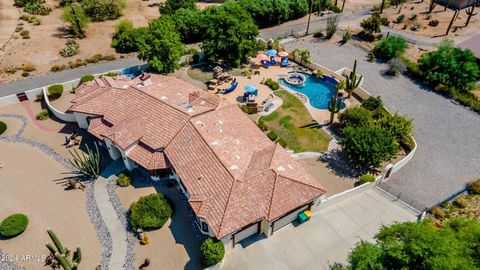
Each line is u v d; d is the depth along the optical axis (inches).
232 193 1348.4
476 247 1092.5
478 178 1718.8
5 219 1466.5
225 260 1333.7
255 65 2662.4
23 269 1320.1
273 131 2007.9
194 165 1517.0
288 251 1371.8
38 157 1835.6
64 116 2070.6
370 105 2108.8
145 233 1441.9
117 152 1784.0
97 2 3245.6
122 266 1328.7
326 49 2891.2
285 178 1424.7
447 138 1975.9
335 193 1640.0
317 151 1882.4
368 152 1657.2
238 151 1576.0
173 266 1320.1
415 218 1498.5
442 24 3218.5
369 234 1439.5
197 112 1766.7
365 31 3043.8
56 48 2758.4
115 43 2802.7
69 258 1349.7
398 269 1053.2
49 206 1569.9
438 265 963.3
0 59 2586.1
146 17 3376.0
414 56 2733.8
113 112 1835.6
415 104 2242.9
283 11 3257.9
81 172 1743.4
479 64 2449.6
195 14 2972.4
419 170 1769.2
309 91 2383.1
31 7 3314.5
